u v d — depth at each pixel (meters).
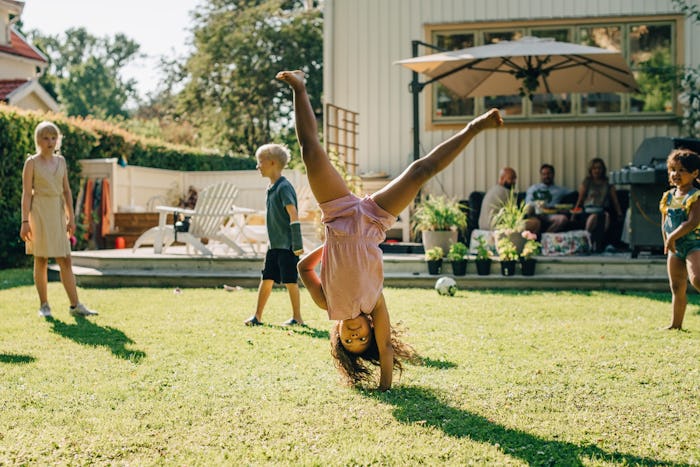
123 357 4.13
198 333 4.90
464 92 10.24
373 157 11.04
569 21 10.57
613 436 2.69
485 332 4.87
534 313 5.73
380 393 3.30
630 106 10.54
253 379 3.59
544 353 4.18
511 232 7.92
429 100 10.95
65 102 55.19
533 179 10.71
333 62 11.07
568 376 3.61
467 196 10.85
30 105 19.27
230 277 8.12
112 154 14.51
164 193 15.46
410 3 10.91
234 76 28.17
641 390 3.35
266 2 28.83
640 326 5.08
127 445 2.62
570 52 7.89
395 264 8.14
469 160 10.86
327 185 3.16
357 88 11.04
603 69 9.13
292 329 5.09
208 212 8.75
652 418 2.91
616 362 3.92
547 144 10.69
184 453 2.53
